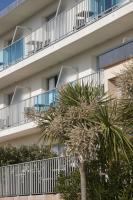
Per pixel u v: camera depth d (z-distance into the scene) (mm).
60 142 11641
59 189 13805
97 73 20609
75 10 23281
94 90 11867
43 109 12359
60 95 11930
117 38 21859
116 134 10953
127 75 11258
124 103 11359
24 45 27969
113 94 12203
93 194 12461
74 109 10969
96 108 11047
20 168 19562
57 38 24547
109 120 11117
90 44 23141
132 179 12211
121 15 19734
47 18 28438
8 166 20422
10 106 28578
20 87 29500
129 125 11359
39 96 25594
